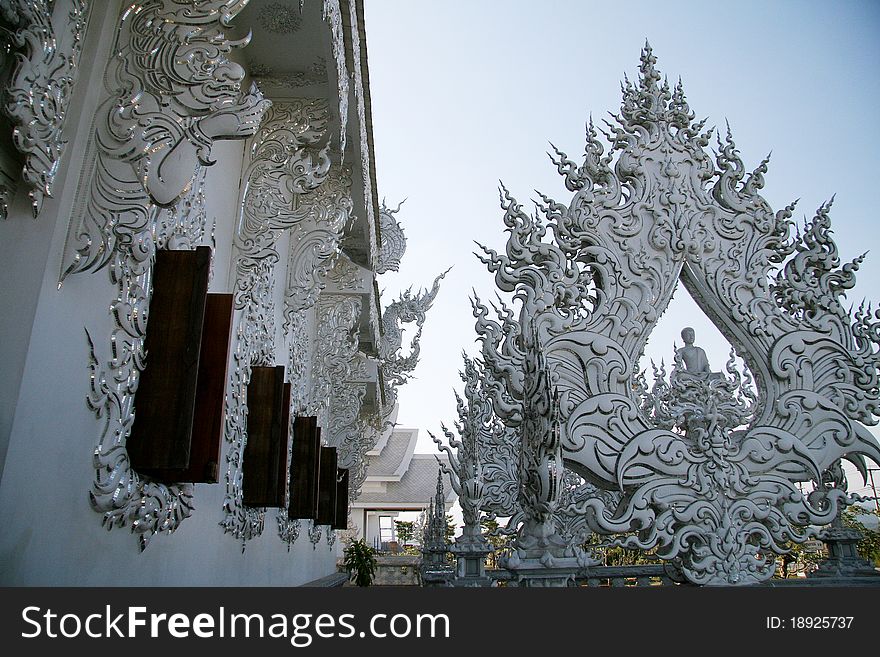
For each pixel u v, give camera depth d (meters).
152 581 4.59
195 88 3.91
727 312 7.36
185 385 4.11
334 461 12.85
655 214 7.41
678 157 7.74
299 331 9.93
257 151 7.22
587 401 6.57
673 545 6.39
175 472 4.13
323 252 9.07
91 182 3.59
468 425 10.27
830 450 7.03
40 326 3.14
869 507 8.56
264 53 7.29
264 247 6.91
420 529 32.38
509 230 6.99
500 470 11.01
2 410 2.90
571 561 5.34
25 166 3.11
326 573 15.91
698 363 7.34
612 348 6.79
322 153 7.39
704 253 7.43
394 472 30.80
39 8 3.11
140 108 3.79
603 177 7.41
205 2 4.00
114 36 3.86
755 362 7.33
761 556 6.70
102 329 3.70
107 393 3.72
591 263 7.16
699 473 6.60
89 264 3.49
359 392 15.77
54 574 3.26
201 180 5.29
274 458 7.05
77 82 3.58
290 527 10.02
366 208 11.45
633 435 6.60
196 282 4.30
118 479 3.84
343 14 7.38
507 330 6.69
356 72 8.41
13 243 3.14
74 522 3.46
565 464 6.50
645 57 8.11
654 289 7.18
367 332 15.88
